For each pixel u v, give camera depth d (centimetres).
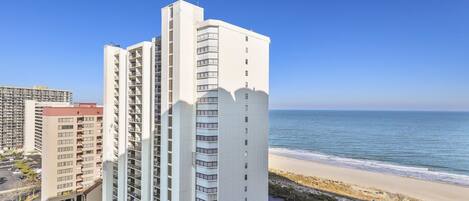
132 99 5419
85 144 7912
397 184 9369
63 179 7500
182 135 4078
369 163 13388
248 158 4547
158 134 4672
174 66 4109
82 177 7856
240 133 4406
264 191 4856
